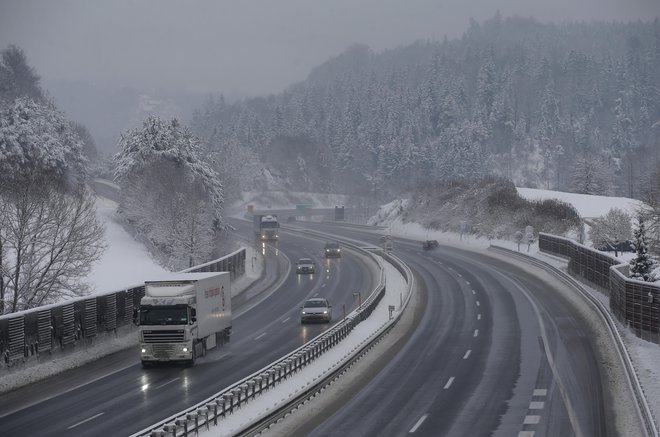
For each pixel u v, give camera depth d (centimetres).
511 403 3136
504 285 7638
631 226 10156
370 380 3681
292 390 3384
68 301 4306
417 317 5884
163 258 9444
